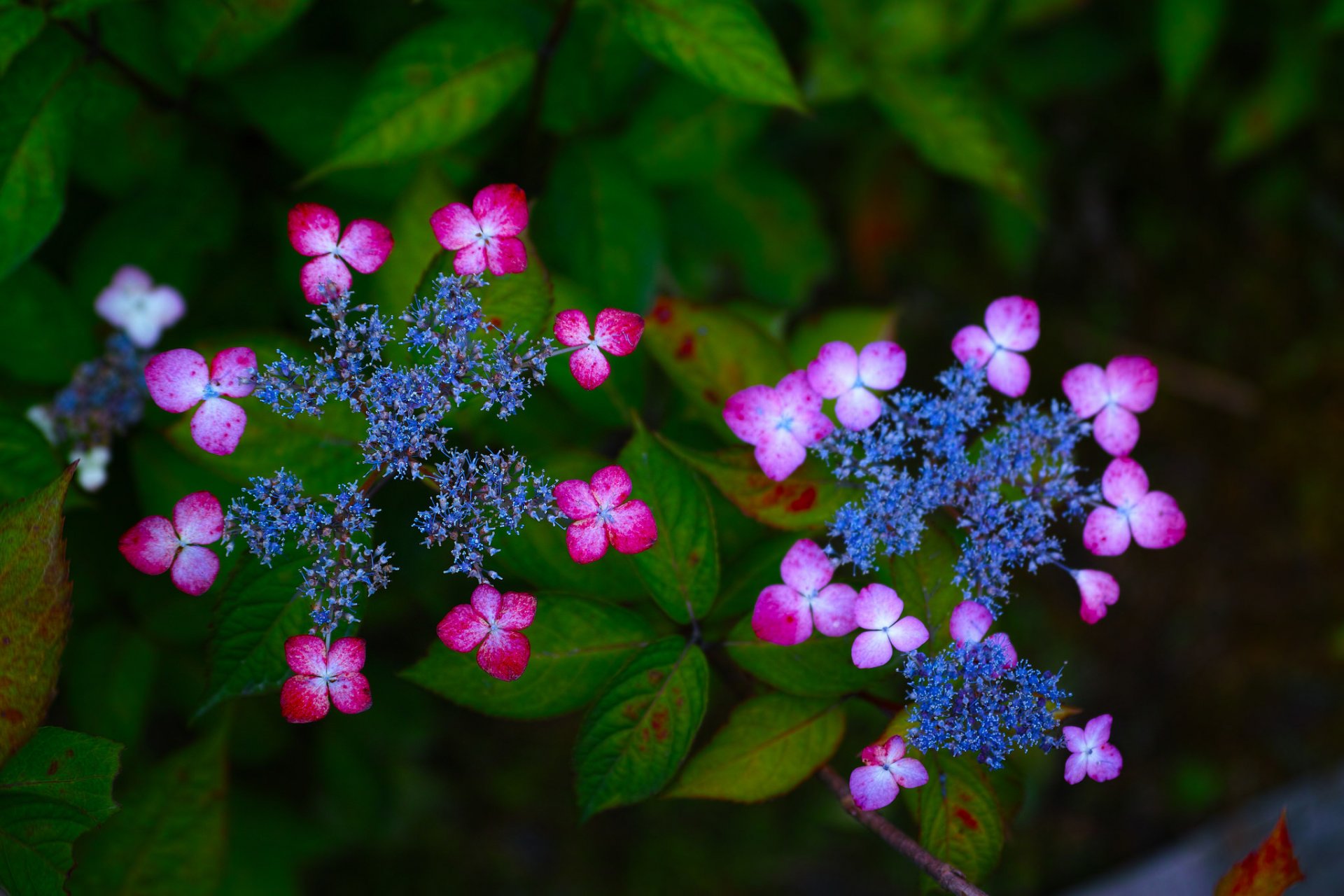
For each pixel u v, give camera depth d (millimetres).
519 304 624
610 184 744
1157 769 1102
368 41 778
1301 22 958
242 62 710
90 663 723
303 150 734
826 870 1049
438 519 611
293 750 904
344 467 646
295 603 615
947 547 631
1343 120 1076
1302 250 1152
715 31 677
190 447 642
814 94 791
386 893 1000
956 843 631
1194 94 1072
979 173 790
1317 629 1127
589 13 727
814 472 639
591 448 716
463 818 1022
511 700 637
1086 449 1104
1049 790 1097
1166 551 1139
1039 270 1128
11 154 669
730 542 684
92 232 732
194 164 745
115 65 697
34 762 615
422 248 681
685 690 630
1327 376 1134
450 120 689
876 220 1026
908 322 1091
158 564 608
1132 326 1140
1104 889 1060
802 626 622
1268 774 1104
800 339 716
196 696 768
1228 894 625
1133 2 936
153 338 710
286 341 656
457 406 615
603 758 625
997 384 635
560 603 639
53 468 668
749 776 636
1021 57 932
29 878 614
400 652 905
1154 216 1148
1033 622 1097
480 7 709
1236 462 1139
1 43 650
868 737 831
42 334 706
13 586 613
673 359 683
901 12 793
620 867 1037
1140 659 1118
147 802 695
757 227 848
